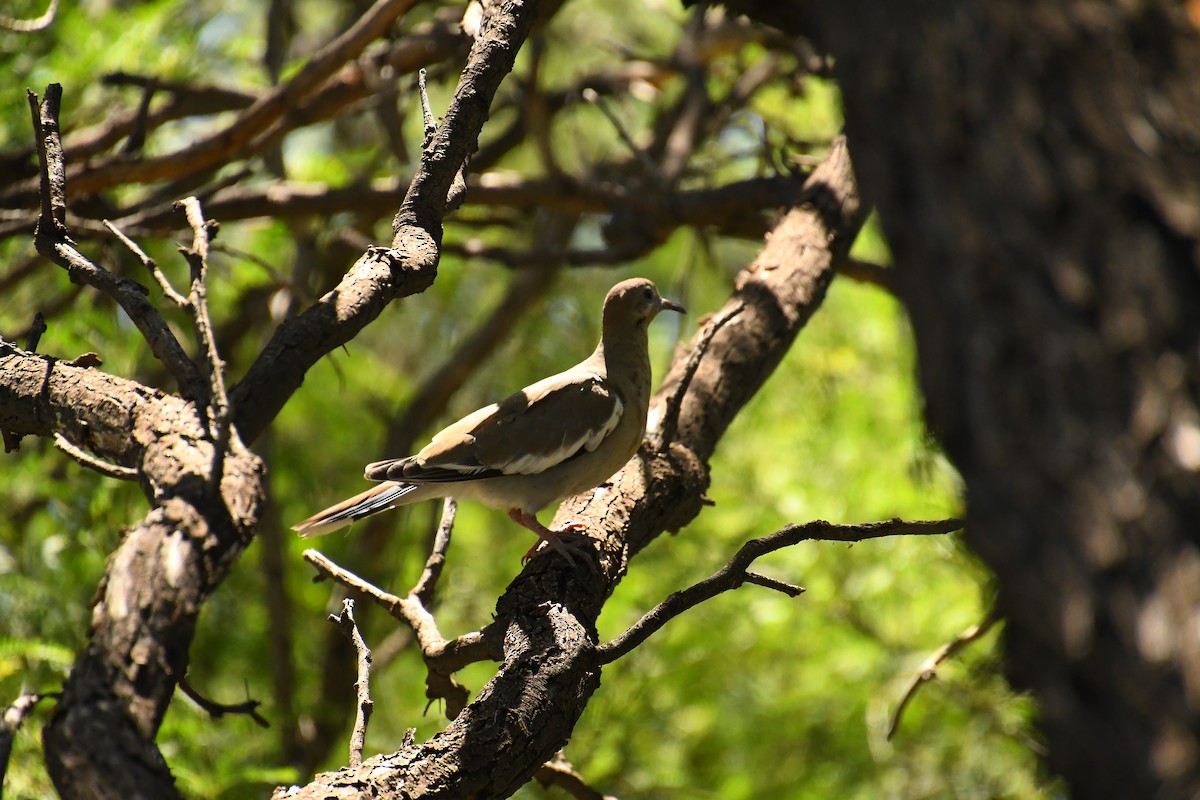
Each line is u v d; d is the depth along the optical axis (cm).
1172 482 321
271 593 1520
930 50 391
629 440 933
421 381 2248
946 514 1388
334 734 1597
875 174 401
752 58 1825
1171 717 304
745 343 991
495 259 1413
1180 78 366
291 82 1181
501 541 1880
